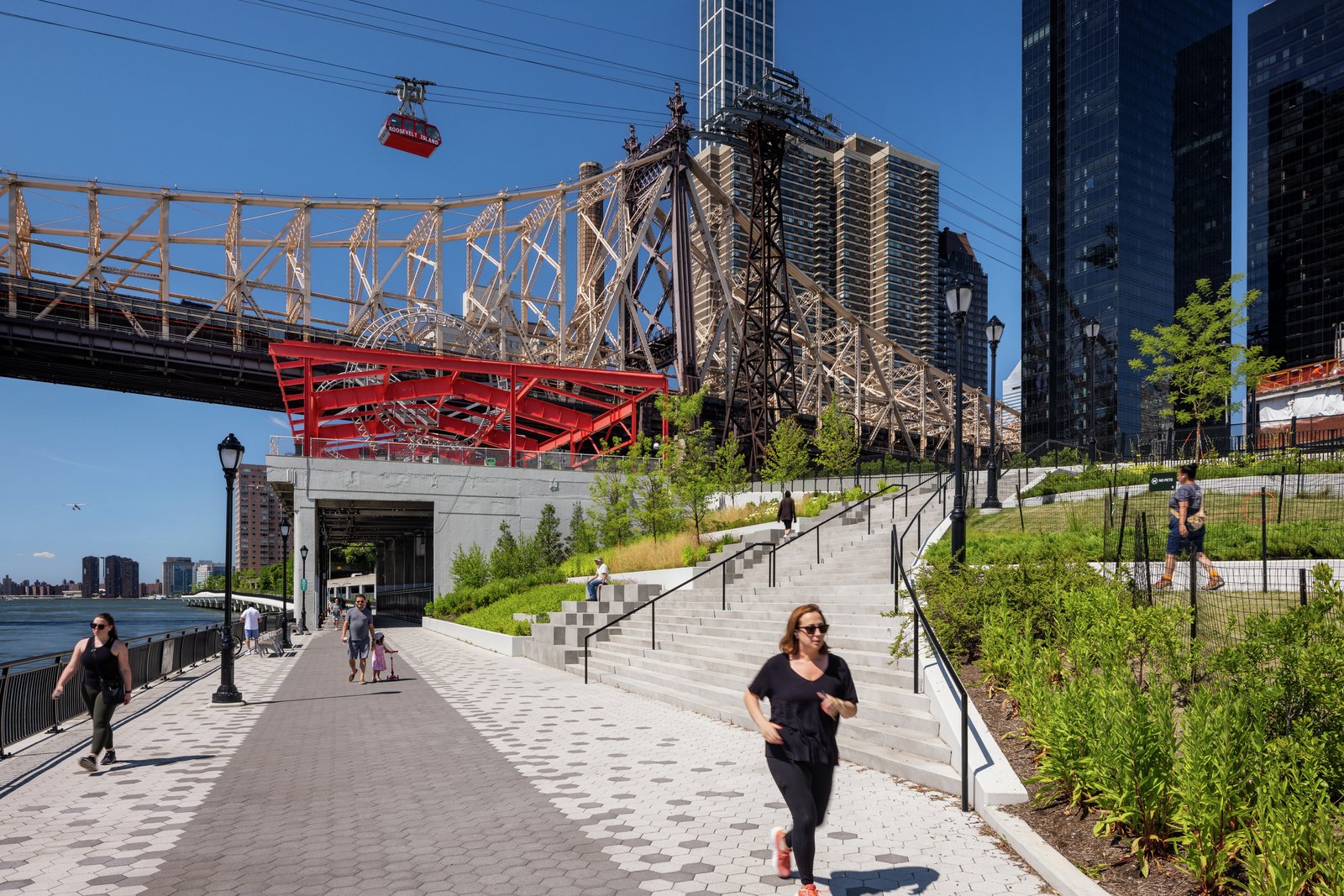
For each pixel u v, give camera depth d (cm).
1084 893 496
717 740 1070
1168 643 774
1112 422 12962
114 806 797
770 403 6981
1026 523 1998
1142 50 14000
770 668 524
